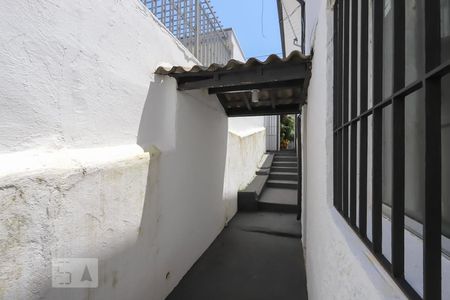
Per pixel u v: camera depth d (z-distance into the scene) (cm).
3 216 131
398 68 80
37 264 148
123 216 223
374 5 98
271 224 558
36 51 162
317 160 229
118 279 218
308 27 339
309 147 326
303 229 424
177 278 330
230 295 308
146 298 259
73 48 188
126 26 246
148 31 282
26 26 156
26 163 148
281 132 1504
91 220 188
